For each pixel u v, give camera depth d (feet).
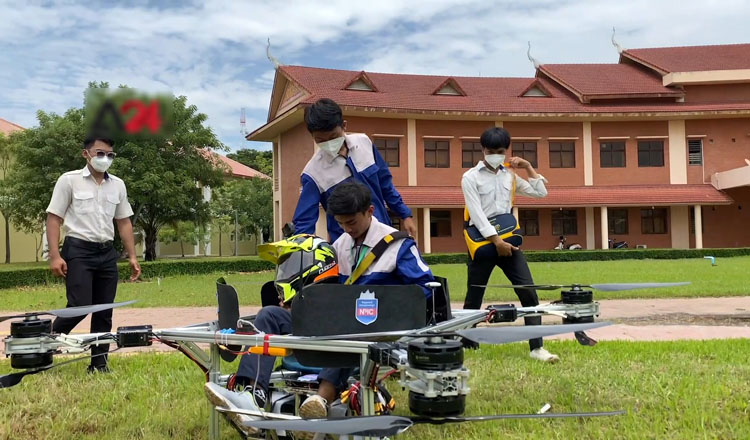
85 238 17.06
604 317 26.94
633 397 12.96
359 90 99.35
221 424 11.76
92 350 16.71
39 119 83.41
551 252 89.35
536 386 14.15
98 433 11.70
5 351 9.76
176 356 18.81
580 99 105.60
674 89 106.83
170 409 12.99
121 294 41.09
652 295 34.12
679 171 105.29
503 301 33.30
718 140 105.81
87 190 17.22
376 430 6.31
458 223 104.94
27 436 11.46
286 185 101.04
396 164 99.25
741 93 107.86
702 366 15.58
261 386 10.01
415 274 9.95
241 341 9.19
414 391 6.89
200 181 88.02
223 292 10.33
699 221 102.06
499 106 101.71
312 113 13.02
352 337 8.48
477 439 10.68
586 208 107.24
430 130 100.48
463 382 6.88
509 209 17.95
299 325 8.76
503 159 17.79
